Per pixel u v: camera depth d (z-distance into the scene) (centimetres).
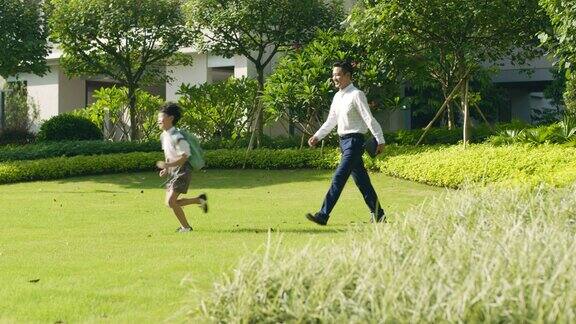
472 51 1561
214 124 2023
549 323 333
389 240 498
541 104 2736
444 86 1786
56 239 857
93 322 496
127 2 1952
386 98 1786
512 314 342
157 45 2111
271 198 1286
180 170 893
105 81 2750
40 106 2630
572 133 1430
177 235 869
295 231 885
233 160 1791
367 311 362
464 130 1556
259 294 401
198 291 474
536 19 1530
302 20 1888
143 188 1516
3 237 878
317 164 1731
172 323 491
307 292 398
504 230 548
